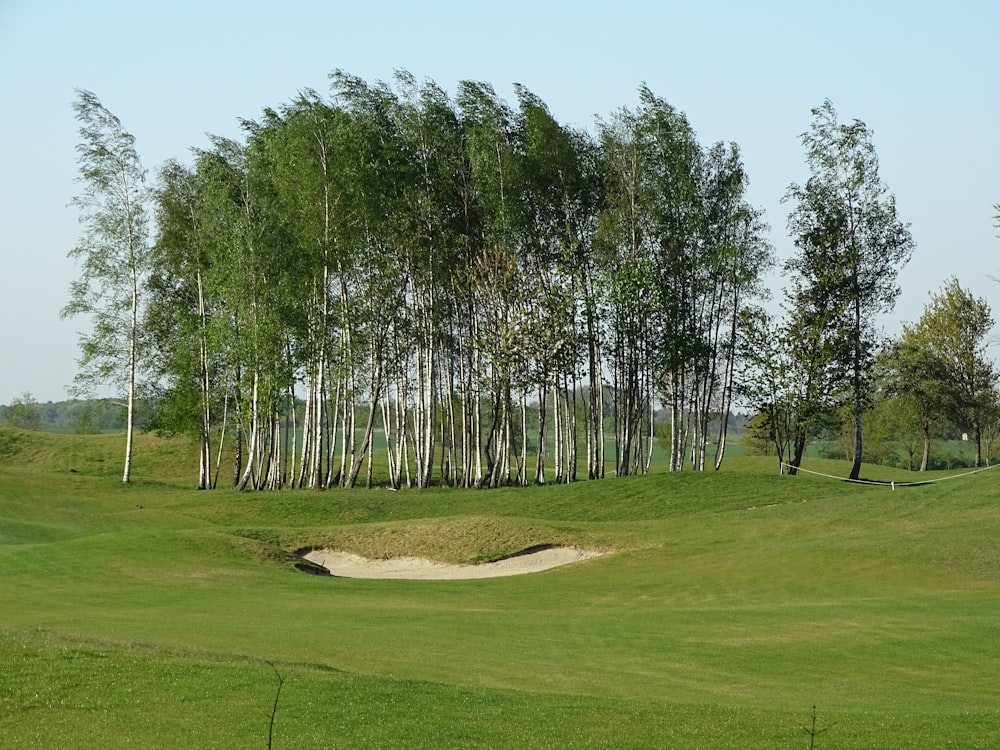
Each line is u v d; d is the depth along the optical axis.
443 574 44.34
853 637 24.86
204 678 18.11
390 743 15.09
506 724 16.31
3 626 22.19
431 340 71.81
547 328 69.44
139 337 69.75
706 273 72.06
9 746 14.75
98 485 67.12
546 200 71.25
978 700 19.41
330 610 30.70
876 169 68.81
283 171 66.81
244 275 66.31
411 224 68.88
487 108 69.19
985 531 38.97
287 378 68.75
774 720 17.00
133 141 67.88
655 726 16.45
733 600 33.34
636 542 45.19
